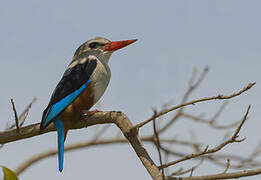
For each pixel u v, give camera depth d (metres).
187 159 7.20
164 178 6.93
